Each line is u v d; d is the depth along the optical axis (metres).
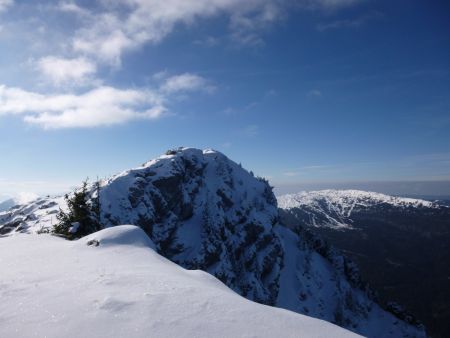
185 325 7.67
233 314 8.45
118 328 7.39
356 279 136.88
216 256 76.44
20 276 11.46
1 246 17.80
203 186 98.25
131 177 71.44
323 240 148.38
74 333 7.12
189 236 77.69
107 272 12.12
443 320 164.62
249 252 94.88
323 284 118.69
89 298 9.07
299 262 121.19
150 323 7.66
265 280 98.19
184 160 97.19
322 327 8.22
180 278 12.04
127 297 9.15
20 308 8.36
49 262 13.88
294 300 102.25
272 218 125.94
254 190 133.62
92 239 18.47
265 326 7.93
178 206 83.25
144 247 18.38
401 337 112.12
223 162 121.56
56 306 8.47
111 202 60.94
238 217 102.62
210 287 11.19
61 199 69.25
